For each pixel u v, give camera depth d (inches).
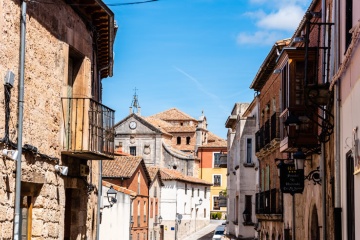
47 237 579.8
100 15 687.1
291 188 734.5
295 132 709.9
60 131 612.1
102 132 682.8
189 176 3373.5
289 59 739.4
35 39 549.0
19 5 507.5
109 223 1235.9
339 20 573.0
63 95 617.0
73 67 671.8
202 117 3964.1
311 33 780.6
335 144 566.3
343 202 542.9
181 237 3009.4
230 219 1847.9
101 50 824.9
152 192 2561.5
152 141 3472.0
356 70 463.5
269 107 1161.4
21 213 549.3
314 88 615.2
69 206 689.6
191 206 3221.0
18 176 497.4
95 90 811.4
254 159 1526.8
